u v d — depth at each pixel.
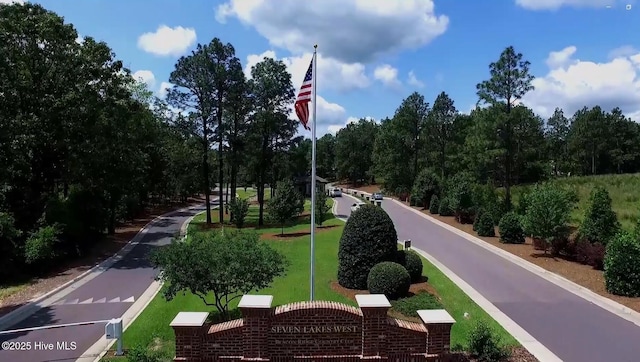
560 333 13.30
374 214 17.58
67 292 19.98
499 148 37.41
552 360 11.37
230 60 44.31
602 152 82.94
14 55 27.03
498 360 10.70
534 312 15.34
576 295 17.45
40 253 22.94
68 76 29.62
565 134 88.81
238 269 13.42
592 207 24.44
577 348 12.17
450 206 39.84
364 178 105.19
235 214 41.84
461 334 13.00
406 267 18.14
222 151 45.44
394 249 17.62
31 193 28.23
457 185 40.38
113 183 34.09
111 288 20.59
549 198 24.41
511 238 28.56
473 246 28.28
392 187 71.25
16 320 15.95
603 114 82.38
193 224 45.44
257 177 51.50
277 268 14.23
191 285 13.37
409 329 10.01
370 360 9.88
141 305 17.58
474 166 41.97
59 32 28.80
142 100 51.56
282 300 16.14
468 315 14.73
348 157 104.38
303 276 19.34
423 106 65.88
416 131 66.62
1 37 25.25
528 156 51.34
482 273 20.97
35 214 27.41
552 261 23.17
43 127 28.52
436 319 9.94
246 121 45.72
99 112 29.98
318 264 21.64
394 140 69.81
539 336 13.04
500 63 35.94
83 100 29.45
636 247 17.28
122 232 39.62
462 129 63.12
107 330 11.50
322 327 10.02
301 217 47.38
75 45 30.09
